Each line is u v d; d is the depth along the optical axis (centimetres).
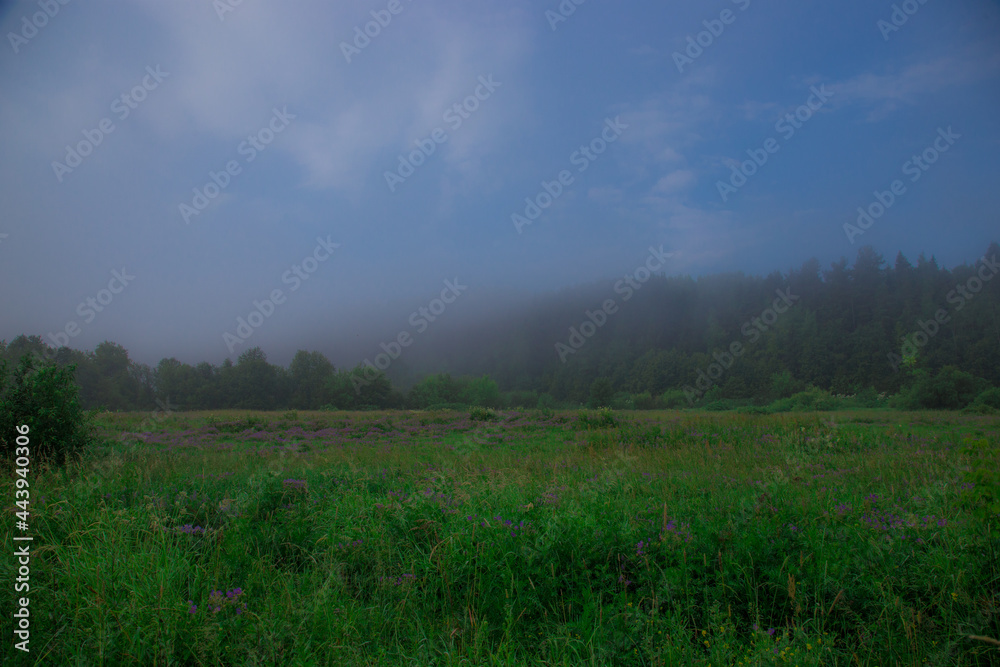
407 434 2086
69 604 349
